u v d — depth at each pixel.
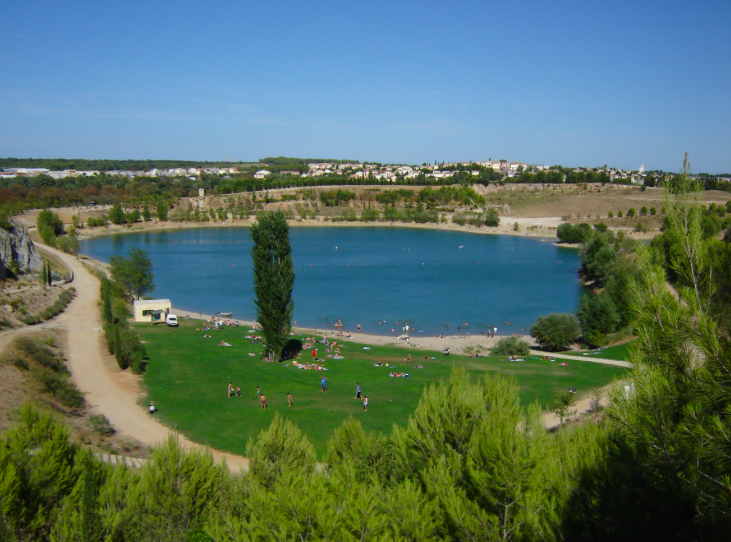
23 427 26.23
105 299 86.62
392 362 76.94
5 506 21.23
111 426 47.53
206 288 147.50
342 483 20.50
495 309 124.69
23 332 73.12
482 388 23.11
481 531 16.92
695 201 15.17
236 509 22.92
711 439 12.69
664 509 13.21
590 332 88.88
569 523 15.28
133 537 21.98
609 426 15.88
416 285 153.00
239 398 57.38
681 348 14.02
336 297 136.75
